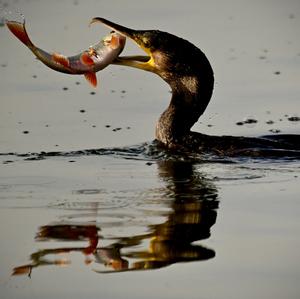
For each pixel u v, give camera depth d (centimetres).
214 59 1878
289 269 928
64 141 1423
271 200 1126
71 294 882
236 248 977
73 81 1770
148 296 875
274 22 2150
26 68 1847
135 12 2186
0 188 1191
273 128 1485
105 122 1525
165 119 1433
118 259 954
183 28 2061
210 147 1372
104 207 1106
